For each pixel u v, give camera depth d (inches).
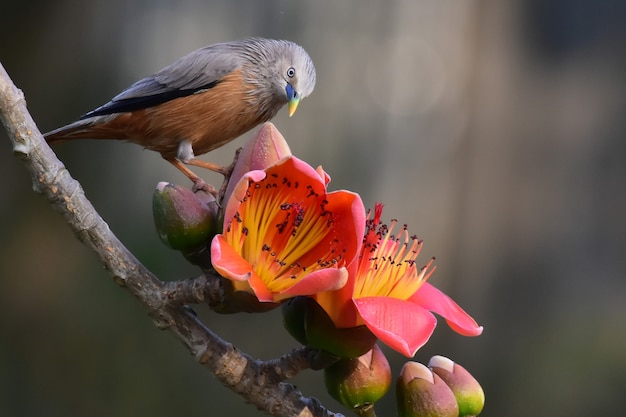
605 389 496.7
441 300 151.0
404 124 597.6
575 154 592.4
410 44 609.3
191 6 543.5
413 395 153.7
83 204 148.1
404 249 153.3
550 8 611.2
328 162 579.8
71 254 463.2
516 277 569.6
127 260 150.4
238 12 562.9
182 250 156.5
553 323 543.2
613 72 597.6
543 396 502.6
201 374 455.5
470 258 582.2
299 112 584.4
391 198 590.9
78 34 470.3
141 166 498.6
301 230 145.9
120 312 458.3
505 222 586.2
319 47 591.5
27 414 423.2
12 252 452.8
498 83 611.8
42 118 458.6
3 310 444.5
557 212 581.6
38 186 146.2
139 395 438.6
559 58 608.7
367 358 155.5
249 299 143.6
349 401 154.7
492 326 548.7
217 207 159.3
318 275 134.3
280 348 496.7
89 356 441.4
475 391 158.2
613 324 531.8
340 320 144.2
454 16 614.9
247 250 145.4
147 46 510.9
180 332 151.6
